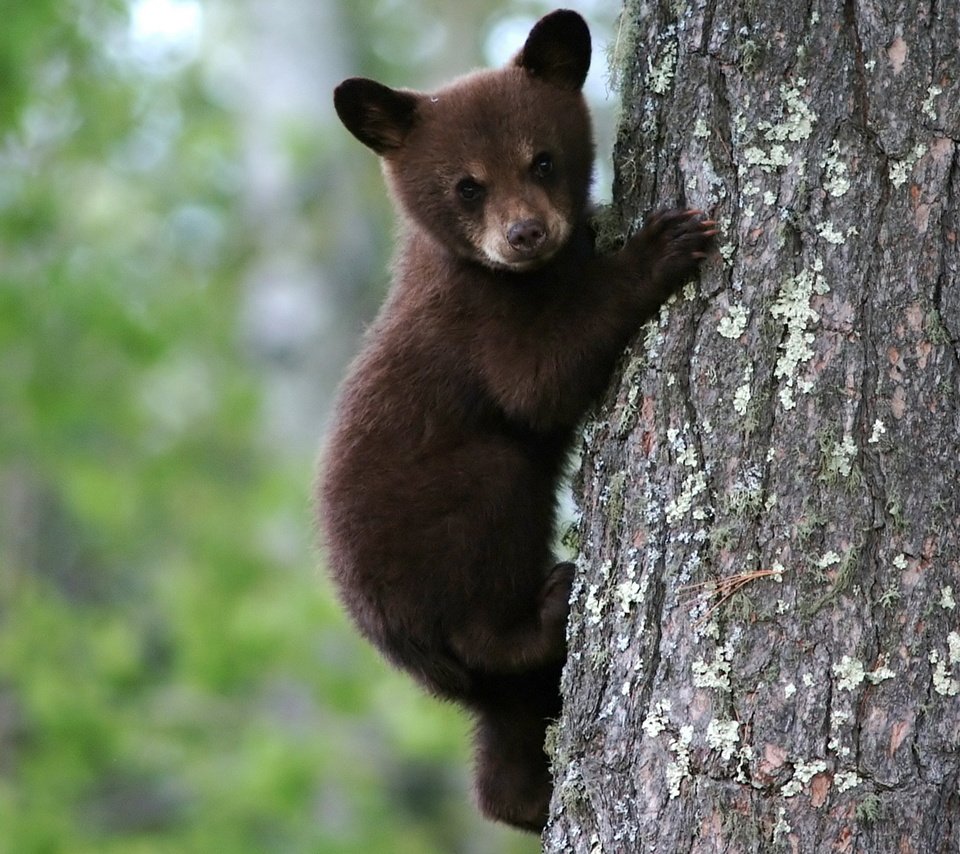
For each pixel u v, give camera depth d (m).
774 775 6.91
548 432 9.27
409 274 9.98
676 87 7.81
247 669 22.06
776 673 6.98
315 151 26.64
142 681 24.06
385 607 9.56
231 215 29.50
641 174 8.08
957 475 7.00
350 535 9.62
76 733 21.94
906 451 7.02
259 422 27.44
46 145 24.47
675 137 7.82
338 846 21.34
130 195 26.80
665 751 7.18
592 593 7.74
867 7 7.29
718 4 7.66
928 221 7.16
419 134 10.15
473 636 9.43
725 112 7.63
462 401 9.52
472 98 10.04
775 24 7.46
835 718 6.87
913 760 6.79
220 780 21.75
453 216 9.70
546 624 9.07
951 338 7.09
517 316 9.15
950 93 7.21
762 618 7.05
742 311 7.42
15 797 21.45
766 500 7.16
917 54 7.23
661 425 7.59
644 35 8.04
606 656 7.56
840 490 7.04
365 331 10.45
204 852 20.83
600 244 8.85
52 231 23.70
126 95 24.58
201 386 27.64
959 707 6.84
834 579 6.98
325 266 30.14
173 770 23.00
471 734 10.43
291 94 30.83
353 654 22.70
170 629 26.88
